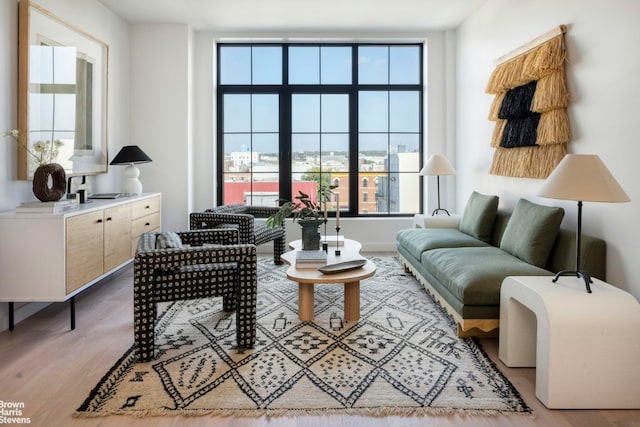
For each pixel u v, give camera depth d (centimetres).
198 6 425
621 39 236
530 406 184
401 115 535
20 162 290
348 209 536
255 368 215
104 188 419
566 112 287
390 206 539
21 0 289
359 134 533
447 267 274
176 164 484
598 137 256
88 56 378
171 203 486
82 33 367
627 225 232
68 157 346
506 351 221
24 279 256
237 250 232
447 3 421
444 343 248
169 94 481
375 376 207
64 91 340
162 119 482
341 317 291
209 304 321
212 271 246
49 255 256
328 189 363
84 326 277
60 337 258
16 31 289
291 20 467
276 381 202
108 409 178
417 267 353
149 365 218
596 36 256
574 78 278
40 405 183
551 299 186
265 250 525
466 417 175
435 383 201
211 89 506
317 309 308
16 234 255
